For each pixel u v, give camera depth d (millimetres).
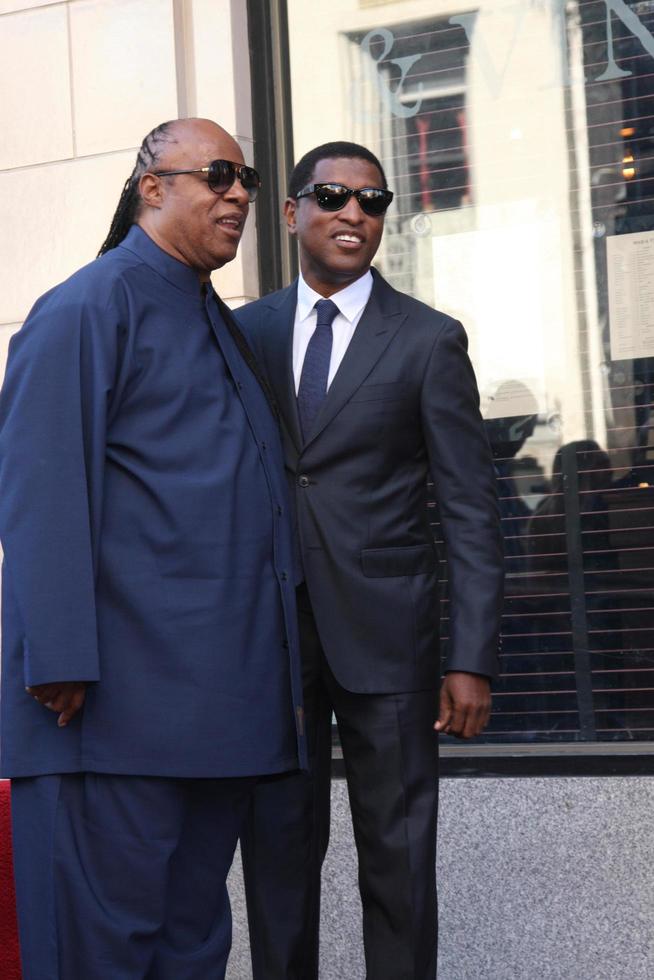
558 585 4098
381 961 2910
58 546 2311
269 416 2764
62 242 4367
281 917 3012
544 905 3830
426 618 2920
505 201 4199
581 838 3816
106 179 4324
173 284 2619
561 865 3826
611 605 4051
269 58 4395
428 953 2916
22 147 4414
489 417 4188
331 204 2938
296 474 2906
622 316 4082
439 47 4273
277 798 2998
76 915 2379
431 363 2900
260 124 4367
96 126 4336
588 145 4129
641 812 3779
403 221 4301
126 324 2480
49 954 2387
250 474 2576
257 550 2555
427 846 2900
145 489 2432
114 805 2398
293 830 3002
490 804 3895
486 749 4070
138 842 2396
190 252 2646
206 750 2408
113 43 4324
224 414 2580
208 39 4285
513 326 4180
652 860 3762
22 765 2426
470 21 4246
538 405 4148
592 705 4043
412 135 4293
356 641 2859
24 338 2467
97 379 2395
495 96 4219
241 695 2467
